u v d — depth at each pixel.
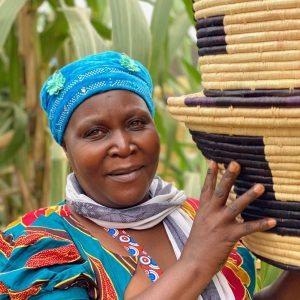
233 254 1.10
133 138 0.96
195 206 1.14
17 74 2.09
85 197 1.00
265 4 0.77
